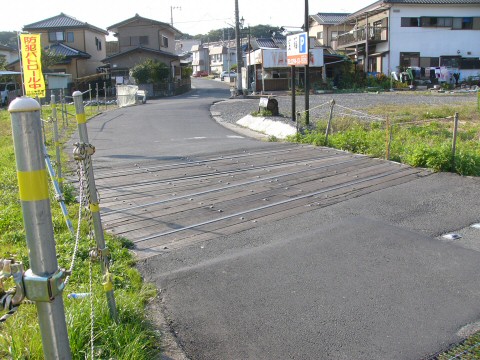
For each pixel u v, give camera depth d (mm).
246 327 3260
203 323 3314
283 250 4582
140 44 40500
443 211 5688
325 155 9016
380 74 33875
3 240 4805
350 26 42344
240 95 32156
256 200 6258
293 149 9859
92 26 40156
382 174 7395
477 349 2994
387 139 8516
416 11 34250
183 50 90625
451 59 35000
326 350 2994
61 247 4352
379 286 3840
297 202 6129
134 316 3172
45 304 1643
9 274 1609
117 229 5215
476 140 10266
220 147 10555
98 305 3039
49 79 27891
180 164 8562
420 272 4086
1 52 41875
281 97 27219
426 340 3096
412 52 34656
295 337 3137
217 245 4758
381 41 35156
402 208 5820
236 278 4000
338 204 6023
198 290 3801
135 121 17719
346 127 12117
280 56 32594
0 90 32125
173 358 2883
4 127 16969
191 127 15781
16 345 2621
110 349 2723
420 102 21062
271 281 3939
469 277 3986
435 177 7121
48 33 39250
